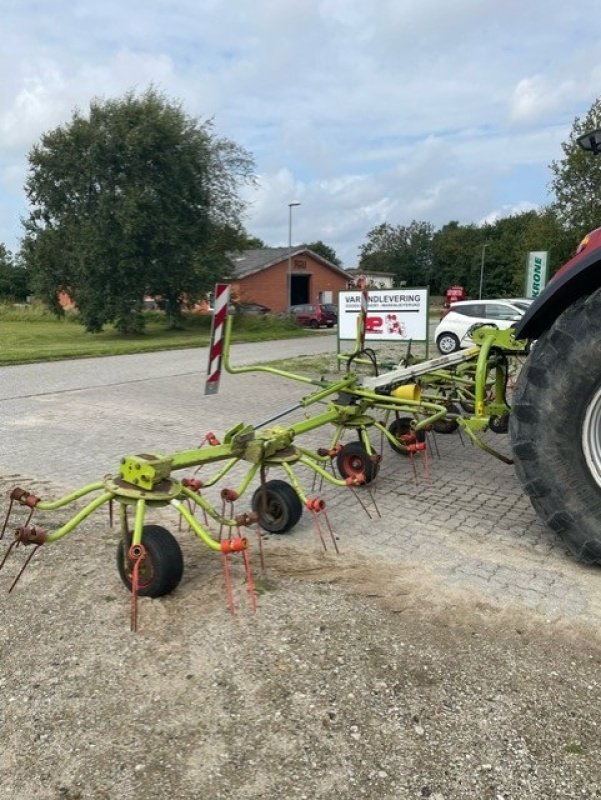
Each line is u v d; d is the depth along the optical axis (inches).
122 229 1091.9
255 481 226.5
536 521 188.2
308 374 524.1
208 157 1165.7
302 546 169.3
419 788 88.2
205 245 1209.4
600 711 103.9
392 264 3855.8
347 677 111.3
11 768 91.8
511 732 98.7
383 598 140.2
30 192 1152.2
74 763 92.6
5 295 2556.6
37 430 310.5
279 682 109.8
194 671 113.2
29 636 124.8
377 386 223.3
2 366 581.0
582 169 917.8
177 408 368.2
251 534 177.3
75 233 1106.7
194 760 93.0
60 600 138.8
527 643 123.2
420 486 223.3
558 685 110.3
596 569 155.5
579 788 88.4
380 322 512.7
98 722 100.7
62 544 169.2
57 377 501.0
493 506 201.9
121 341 979.3
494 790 88.0
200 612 132.9
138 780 89.4
